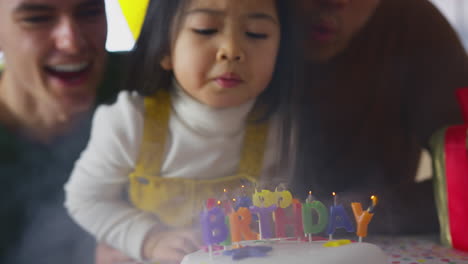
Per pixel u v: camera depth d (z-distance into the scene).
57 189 1.14
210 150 1.09
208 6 0.94
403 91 1.31
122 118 1.06
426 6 1.31
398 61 1.29
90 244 1.12
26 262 1.09
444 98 1.27
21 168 1.12
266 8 0.98
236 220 0.79
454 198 0.98
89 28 1.02
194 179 1.11
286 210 0.83
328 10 1.15
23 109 1.11
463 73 1.30
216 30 0.96
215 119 1.06
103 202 1.10
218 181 1.11
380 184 1.25
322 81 1.26
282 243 0.79
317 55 1.21
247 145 1.11
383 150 1.30
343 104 1.27
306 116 1.22
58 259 1.10
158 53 1.04
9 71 1.07
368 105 1.29
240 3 0.95
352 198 1.12
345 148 1.26
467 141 0.96
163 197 1.11
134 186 1.12
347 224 0.81
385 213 1.12
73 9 0.98
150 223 1.06
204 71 0.97
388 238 1.10
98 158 1.08
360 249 0.73
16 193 1.11
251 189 0.96
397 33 1.28
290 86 1.13
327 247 0.74
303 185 1.12
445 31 1.31
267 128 1.12
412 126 1.32
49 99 1.07
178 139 1.08
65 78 1.04
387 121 1.31
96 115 1.11
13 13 0.94
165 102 1.09
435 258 0.91
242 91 1.00
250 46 0.97
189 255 0.77
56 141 1.16
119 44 1.15
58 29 0.98
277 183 1.04
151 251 1.01
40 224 1.12
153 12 1.03
